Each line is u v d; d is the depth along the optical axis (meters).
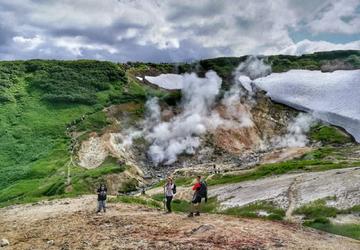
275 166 92.50
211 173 107.06
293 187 48.66
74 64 187.00
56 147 130.12
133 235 26.89
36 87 167.38
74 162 120.62
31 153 128.38
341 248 25.16
